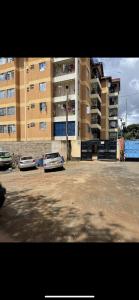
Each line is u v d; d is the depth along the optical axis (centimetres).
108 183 1211
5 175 1902
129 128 6438
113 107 5159
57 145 2803
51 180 1407
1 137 3744
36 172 1930
